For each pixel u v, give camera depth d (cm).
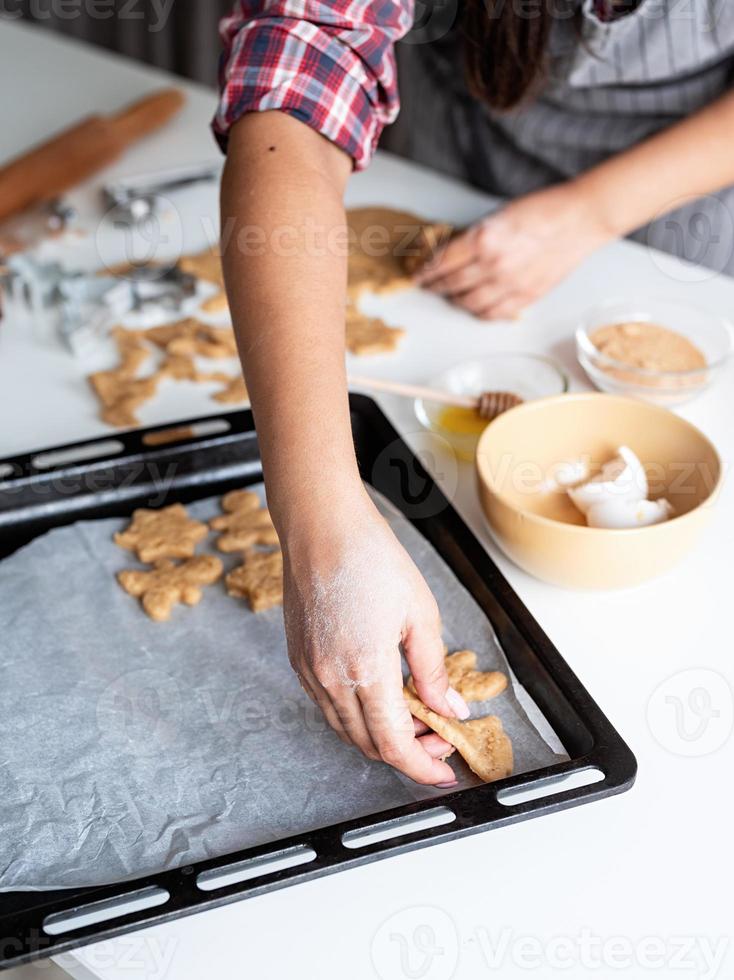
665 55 122
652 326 114
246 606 90
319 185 85
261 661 85
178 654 85
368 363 116
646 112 130
